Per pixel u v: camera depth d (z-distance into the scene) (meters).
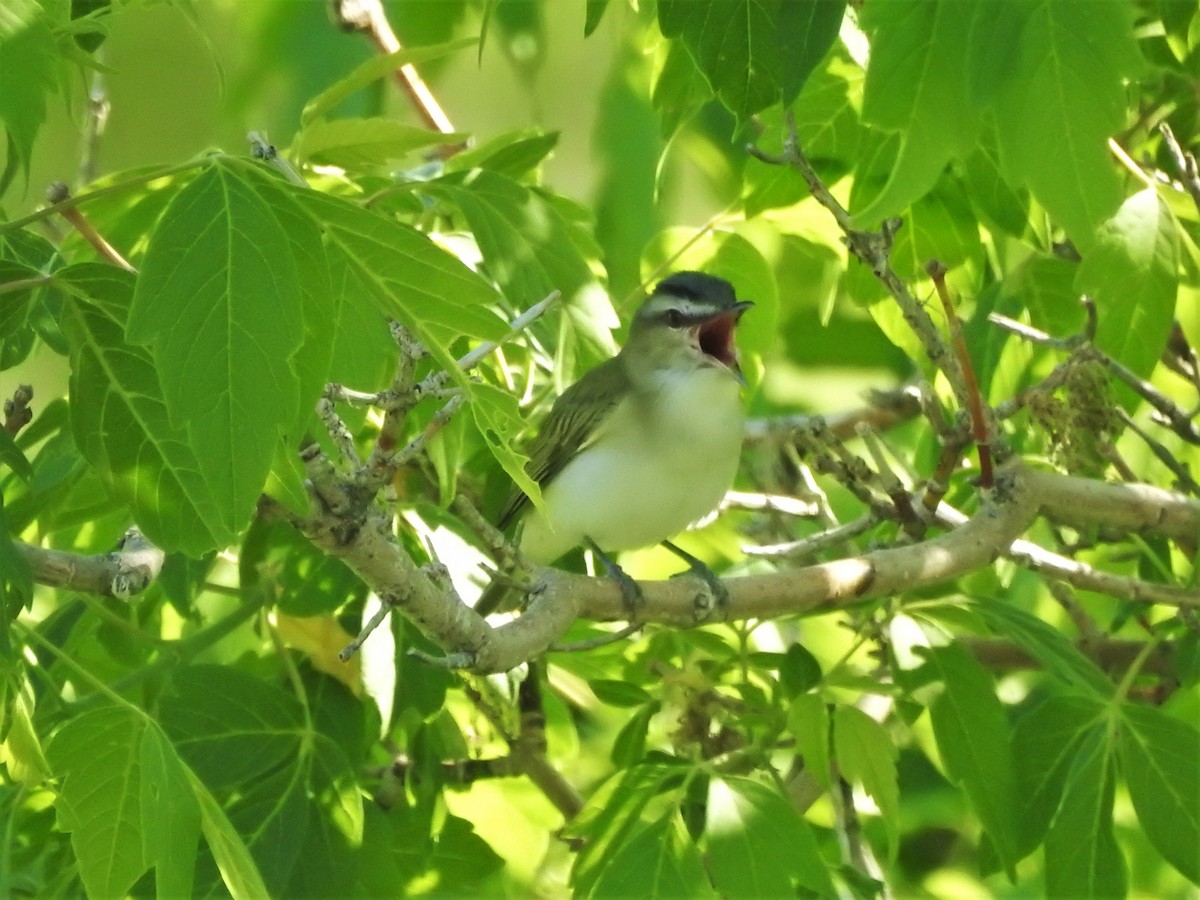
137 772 5.96
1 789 7.22
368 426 8.45
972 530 8.05
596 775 11.00
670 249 10.08
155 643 8.20
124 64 12.86
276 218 4.59
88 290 5.62
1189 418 8.34
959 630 8.91
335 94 7.74
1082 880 7.06
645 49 9.33
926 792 11.65
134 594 6.66
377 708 8.20
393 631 8.12
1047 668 7.86
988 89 5.34
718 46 6.51
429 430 6.01
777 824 6.68
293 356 4.62
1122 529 8.74
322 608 8.01
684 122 8.48
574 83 13.83
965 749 7.38
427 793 8.53
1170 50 8.83
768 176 9.30
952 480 9.97
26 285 5.57
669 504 9.69
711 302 9.57
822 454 8.36
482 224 7.72
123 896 5.98
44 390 11.96
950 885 11.44
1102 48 5.26
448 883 8.51
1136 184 8.59
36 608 10.39
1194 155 9.35
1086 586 8.11
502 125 14.09
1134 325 8.06
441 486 6.98
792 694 7.87
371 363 5.73
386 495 6.79
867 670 10.05
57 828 6.61
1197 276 8.52
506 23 10.88
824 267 11.72
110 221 8.27
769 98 6.59
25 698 6.26
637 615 7.40
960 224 9.12
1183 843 7.03
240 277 4.49
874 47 5.40
